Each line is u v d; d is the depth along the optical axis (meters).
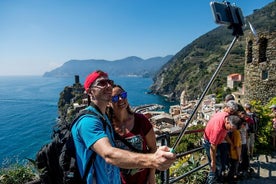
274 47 14.30
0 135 70.69
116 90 3.02
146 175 3.18
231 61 138.38
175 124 54.91
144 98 158.25
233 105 4.90
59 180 2.12
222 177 5.68
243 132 6.19
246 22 1.83
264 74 14.84
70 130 2.10
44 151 2.14
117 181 2.26
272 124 8.32
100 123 2.00
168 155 1.59
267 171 6.62
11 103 136.62
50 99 152.12
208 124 5.15
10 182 5.88
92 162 1.97
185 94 129.50
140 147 3.07
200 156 7.39
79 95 109.75
